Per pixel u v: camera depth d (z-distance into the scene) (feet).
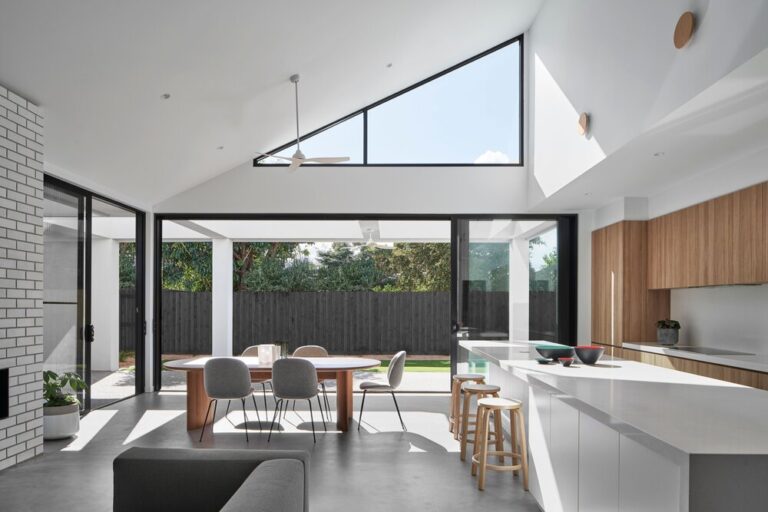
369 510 11.27
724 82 9.92
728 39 9.52
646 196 20.95
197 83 16.14
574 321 24.75
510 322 24.79
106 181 20.36
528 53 24.26
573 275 24.82
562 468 9.89
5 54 12.30
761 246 14.32
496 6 20.34
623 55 13.89
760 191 14.39
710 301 18.61
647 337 20.99
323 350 20.92
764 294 15.96
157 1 11.99
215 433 17.29
